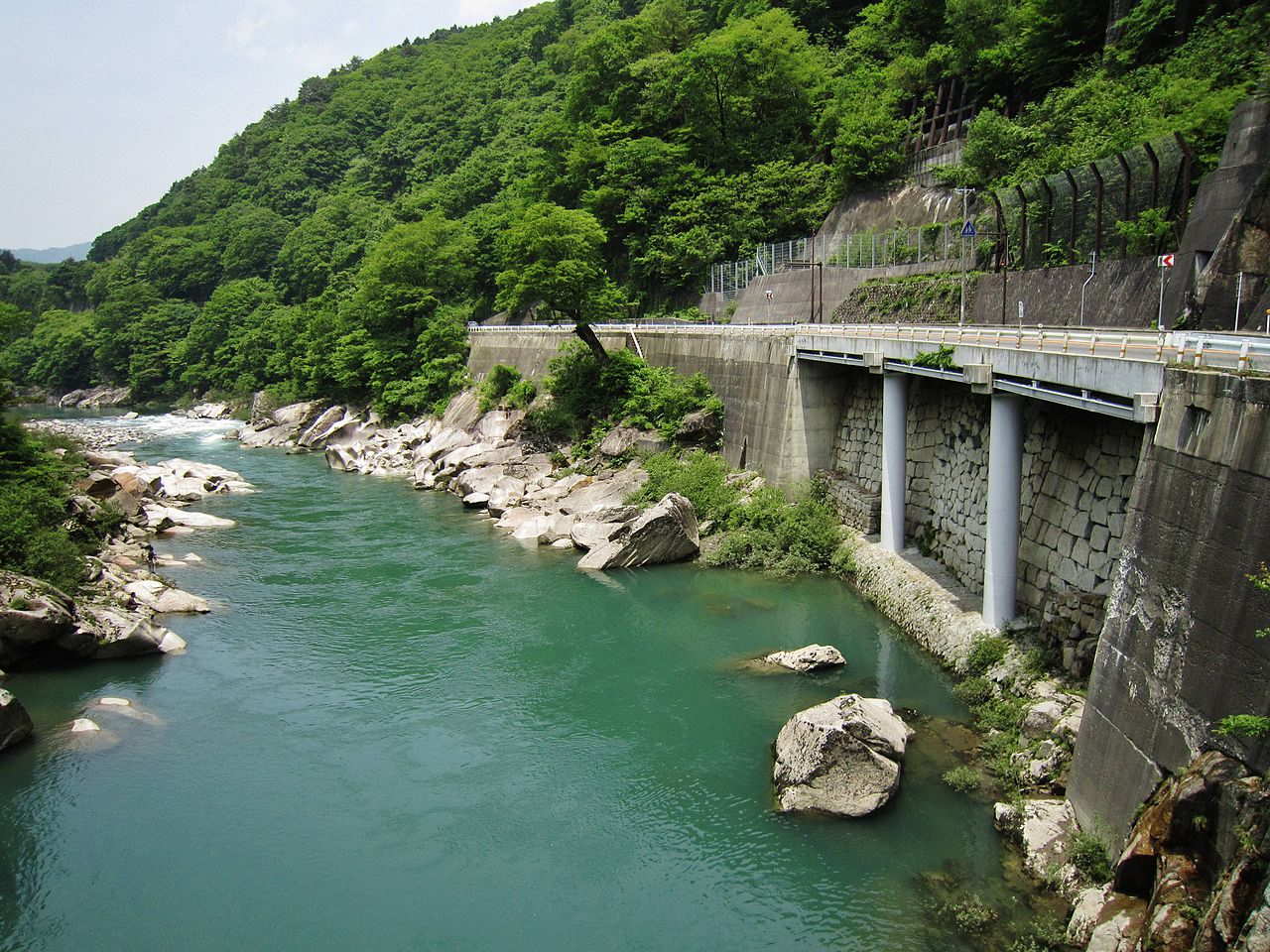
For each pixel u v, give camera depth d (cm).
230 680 2539
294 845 1789
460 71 14950
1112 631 1545
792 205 6278
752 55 6550
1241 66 3497
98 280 13862
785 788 1862
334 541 4034
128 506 4144
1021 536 2397
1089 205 3375
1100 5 4841
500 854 1744
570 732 2202
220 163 16862
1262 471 1191
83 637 2612
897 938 1445
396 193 12588
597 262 5575
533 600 3170
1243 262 2364
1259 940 952
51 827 1845
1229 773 1190
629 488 4175
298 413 7856
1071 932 1338
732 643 2712
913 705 2194
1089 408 1742
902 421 2980
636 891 1620
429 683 2502
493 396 6062
